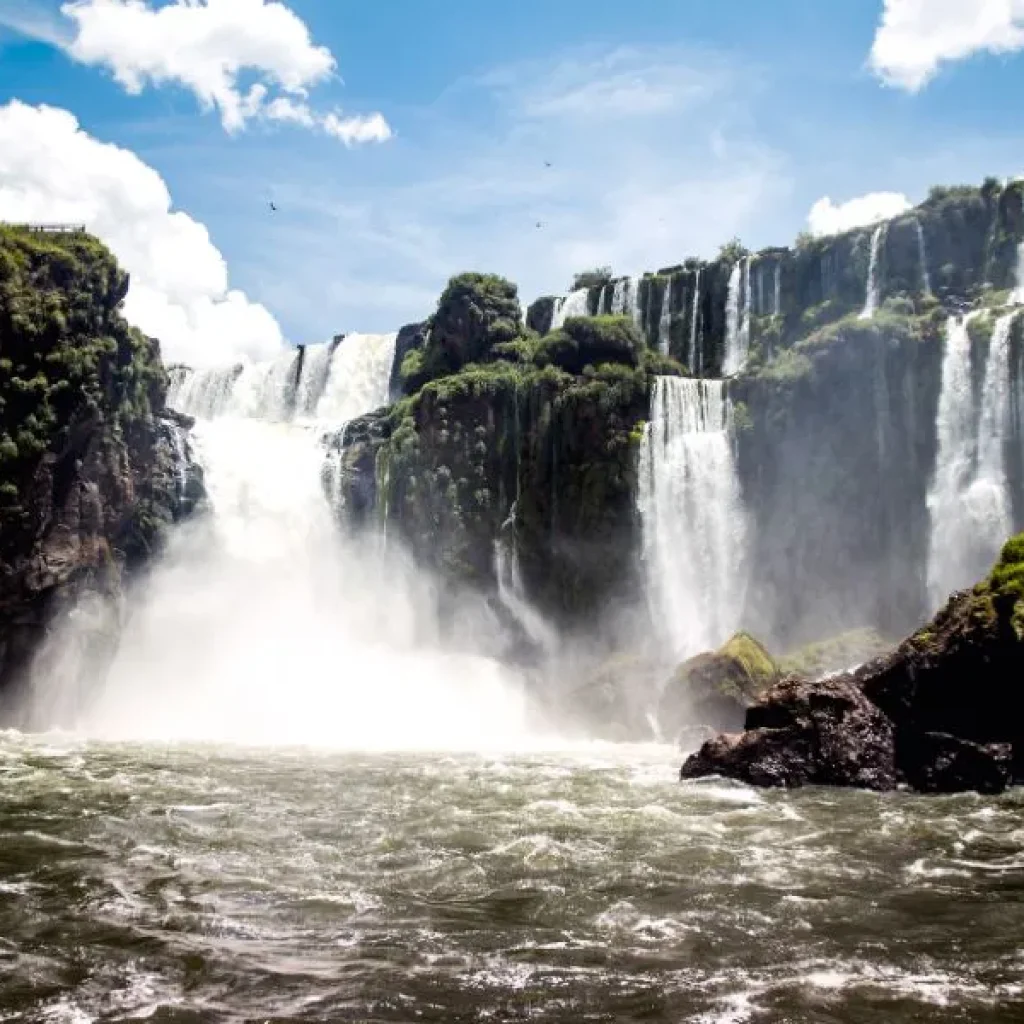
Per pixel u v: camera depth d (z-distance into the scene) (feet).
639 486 155.53
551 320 199.31
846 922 38.75
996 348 132.67
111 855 50.24
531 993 31.37
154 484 172.55
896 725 78.28
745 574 148.87
